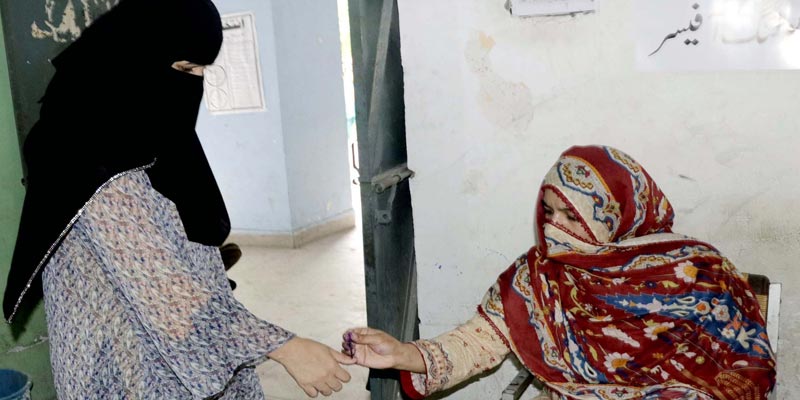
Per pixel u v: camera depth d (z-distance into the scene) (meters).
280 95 5.53
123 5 1.44
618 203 1.66
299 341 1.50
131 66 1.39
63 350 1.40
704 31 2.03
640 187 1.68
